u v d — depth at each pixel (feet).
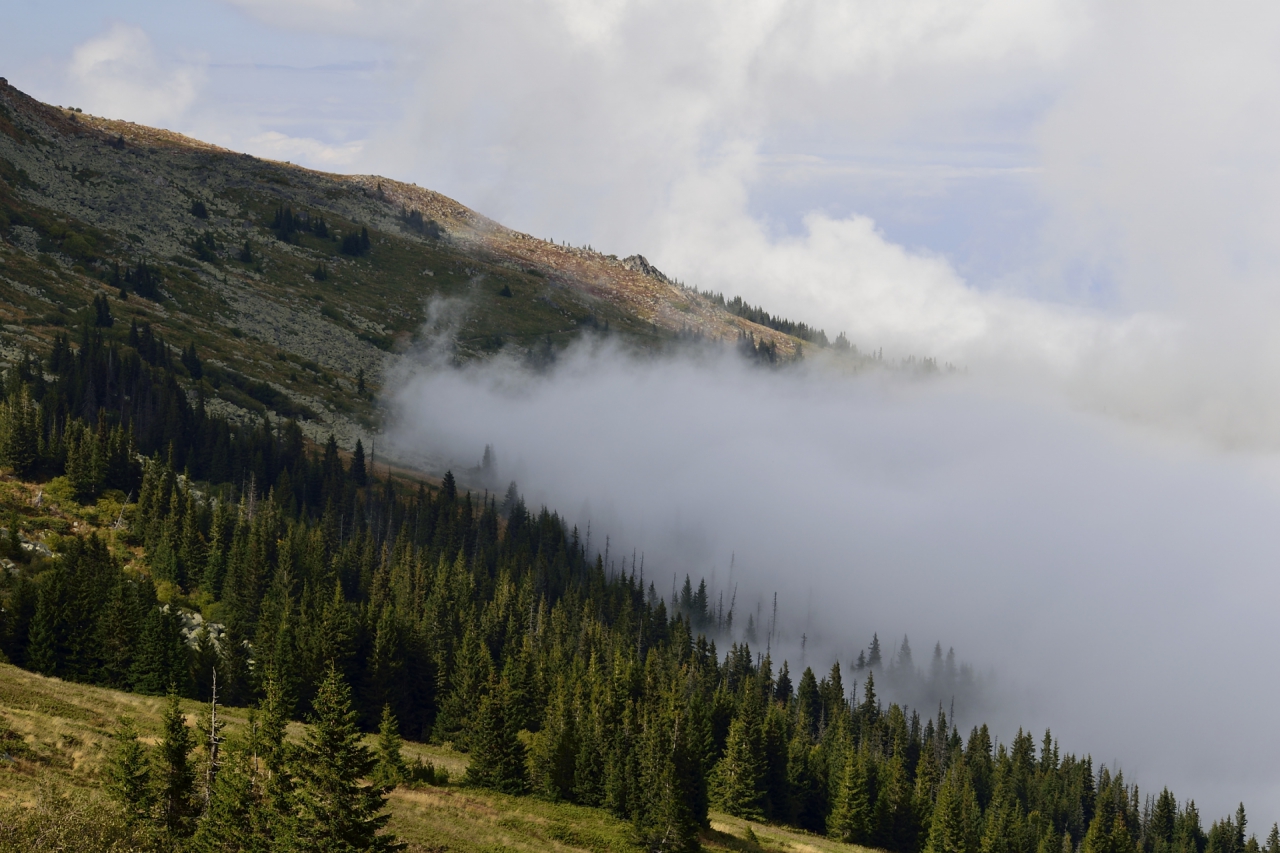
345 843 173.58
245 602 403.13
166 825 183.73
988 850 401.70
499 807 277.23
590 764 306.76
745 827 339.57
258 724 205.57
